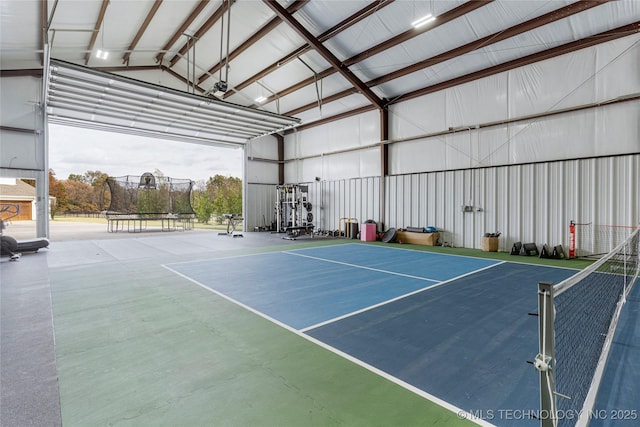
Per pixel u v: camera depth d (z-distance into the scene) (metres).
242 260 7.05
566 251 7.45
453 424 1.81
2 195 22.14
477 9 7.02
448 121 9.48
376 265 6.49
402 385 2.21
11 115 9.19
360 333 3.10
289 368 2.43
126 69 11.04
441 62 8.68
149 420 1.83
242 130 12.62
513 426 1.79
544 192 7.76
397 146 10.85
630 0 6.07
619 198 6.76
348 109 12.16
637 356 2.62
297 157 14.80
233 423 1.81
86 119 11.26
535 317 3.50
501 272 5.79
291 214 14.62
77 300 4.10
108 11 7.66
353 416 1.87
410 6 7.37
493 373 2.37
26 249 7.64
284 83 11.39
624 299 3.81
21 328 3.18
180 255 7.71
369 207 11.81
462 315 3.58
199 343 2.86
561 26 6.88
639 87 6.49
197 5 8.22
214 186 25.91
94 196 29.97
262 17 8.55
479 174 8.88
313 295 4.36
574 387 1.99
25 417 1.86
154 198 15.05
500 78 8.41
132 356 2.61
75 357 2.59
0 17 6.83
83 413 1.90
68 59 9.71
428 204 10.05
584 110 7.18
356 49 9.02
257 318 3.49
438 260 7.06
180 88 12.34
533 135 7.91
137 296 4.29
